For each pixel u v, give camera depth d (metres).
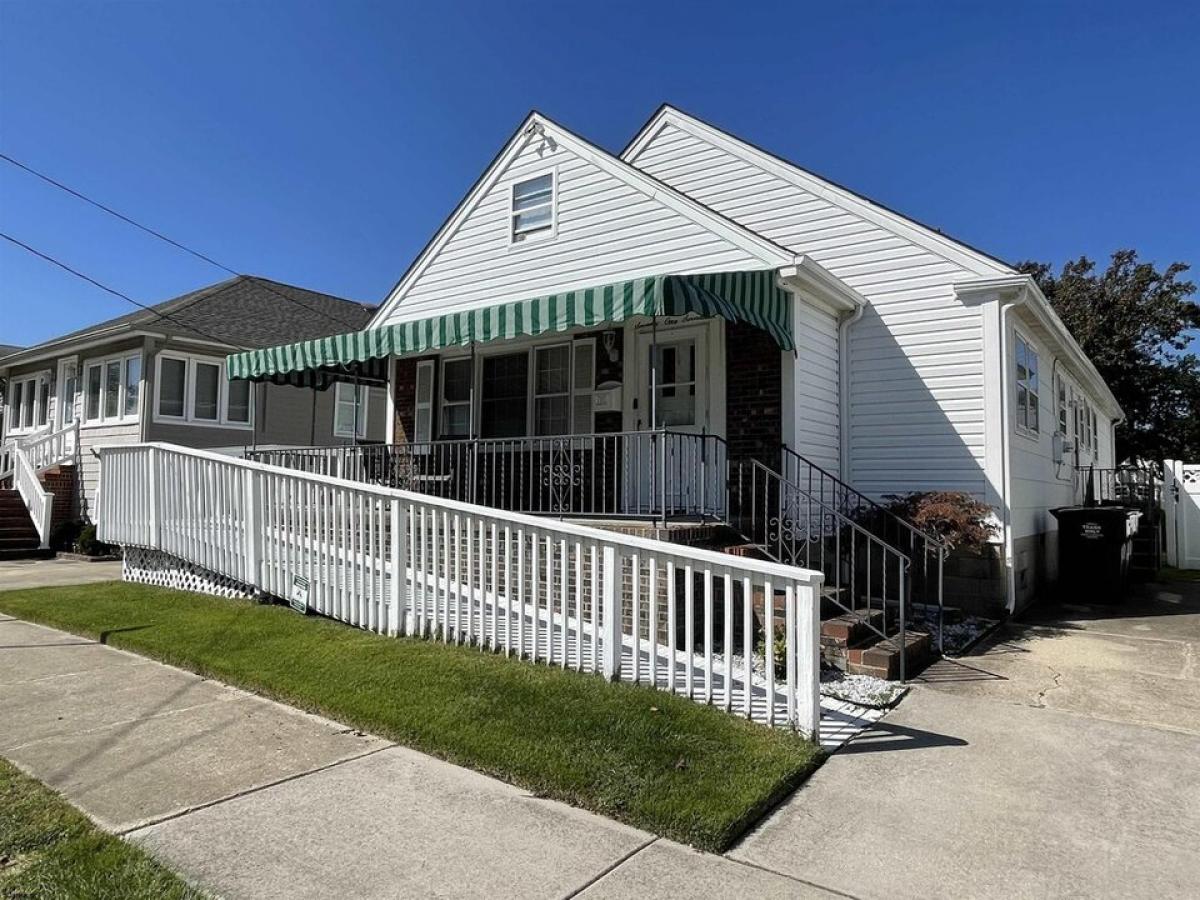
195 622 7.38
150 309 19.66
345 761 4.25
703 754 4.21
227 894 2.87
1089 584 11.04
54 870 3.01
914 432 9.98
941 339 9.92
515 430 11.63
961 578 9.45
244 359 11.32
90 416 19.16
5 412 23.39
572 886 2.99
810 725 4.57
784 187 11.12
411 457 10.91
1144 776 4.23
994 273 9.63
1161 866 3.24
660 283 6.98
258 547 8.27
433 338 8.91
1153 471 17.86
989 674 6.48
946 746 4.69
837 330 10.41
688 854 3.29
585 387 11.01
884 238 10.36
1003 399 9.54
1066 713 5.39
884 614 7.23
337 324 22.58
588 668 5.64
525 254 11.20
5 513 17.25
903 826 3.60
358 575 7.04
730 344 9.80
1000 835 3.51
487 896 2.90
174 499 9.69
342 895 2.88
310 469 11.82
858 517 9.65
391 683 5.33
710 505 9.13
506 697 5.00
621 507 10.30
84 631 7.38
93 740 4.54
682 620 6.83
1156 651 7.47
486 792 3.86
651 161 12.29
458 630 6.28
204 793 3.81
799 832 3.53
